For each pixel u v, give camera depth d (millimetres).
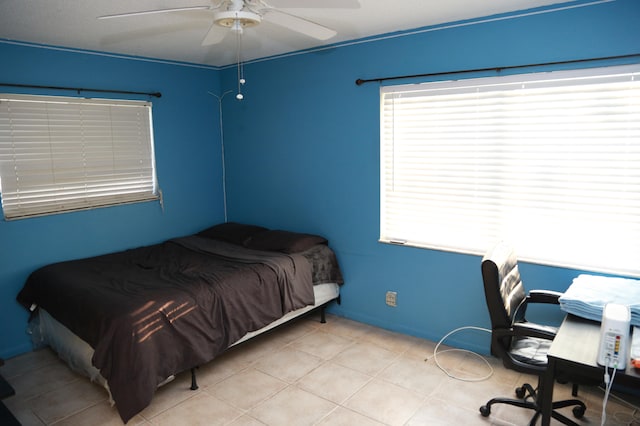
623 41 2420
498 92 2871
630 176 2521
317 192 3906
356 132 3555
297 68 3850
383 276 3576
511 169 2904
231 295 2916
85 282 2975
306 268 3473
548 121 2729
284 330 3635
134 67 3852
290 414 2512
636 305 1907
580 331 1897
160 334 2510
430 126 3195
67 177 3541
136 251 3801
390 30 3189
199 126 4402
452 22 2955
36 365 3148
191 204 4414
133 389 2363
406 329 3508
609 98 2521
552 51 2631
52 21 2746
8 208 3268
